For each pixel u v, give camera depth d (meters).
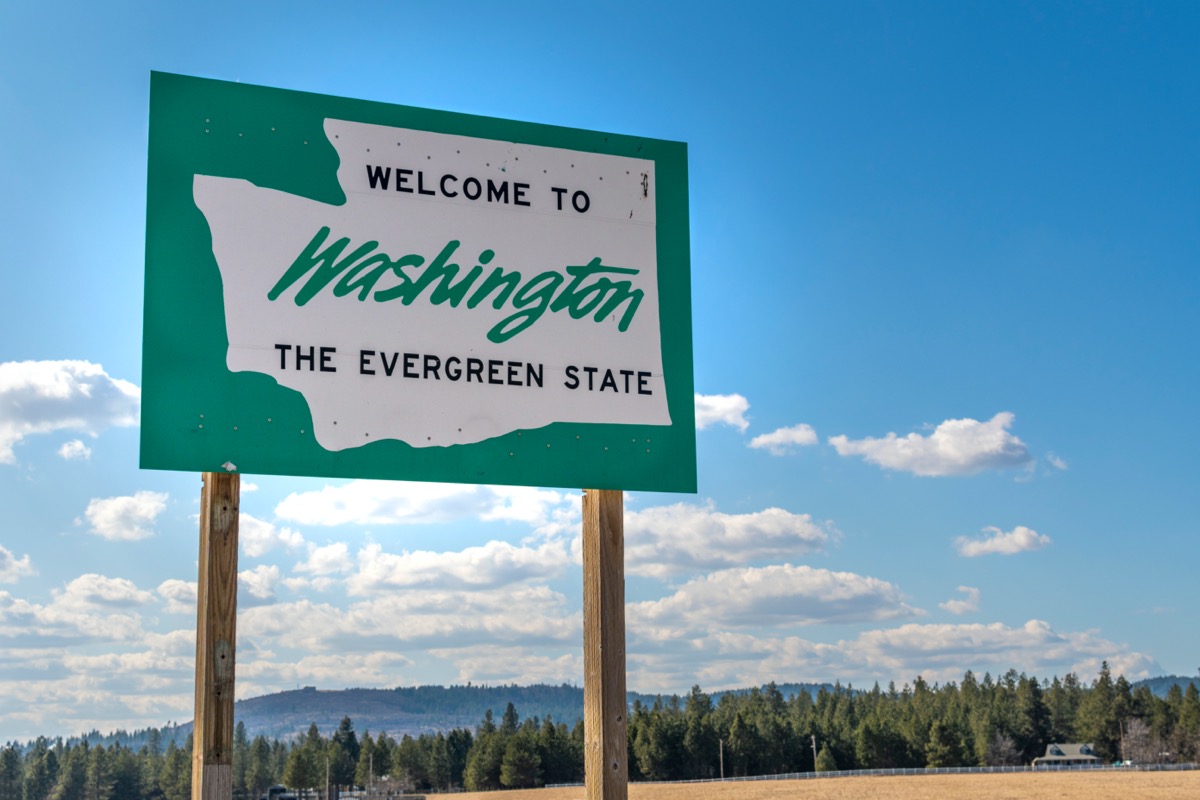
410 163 7.26
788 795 69.75
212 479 6.58
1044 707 140.75
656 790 84.94
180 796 128.25
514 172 7.48
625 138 7.77
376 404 6.93
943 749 121.06
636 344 7.56
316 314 6.92
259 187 6.95
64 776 130.62
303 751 125.00
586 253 7.55
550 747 118.56
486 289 7.29
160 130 6.84
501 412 7.19
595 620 7.30
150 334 6.61
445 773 126.06
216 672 6.26
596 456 7.34
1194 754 128.12
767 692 154.12
